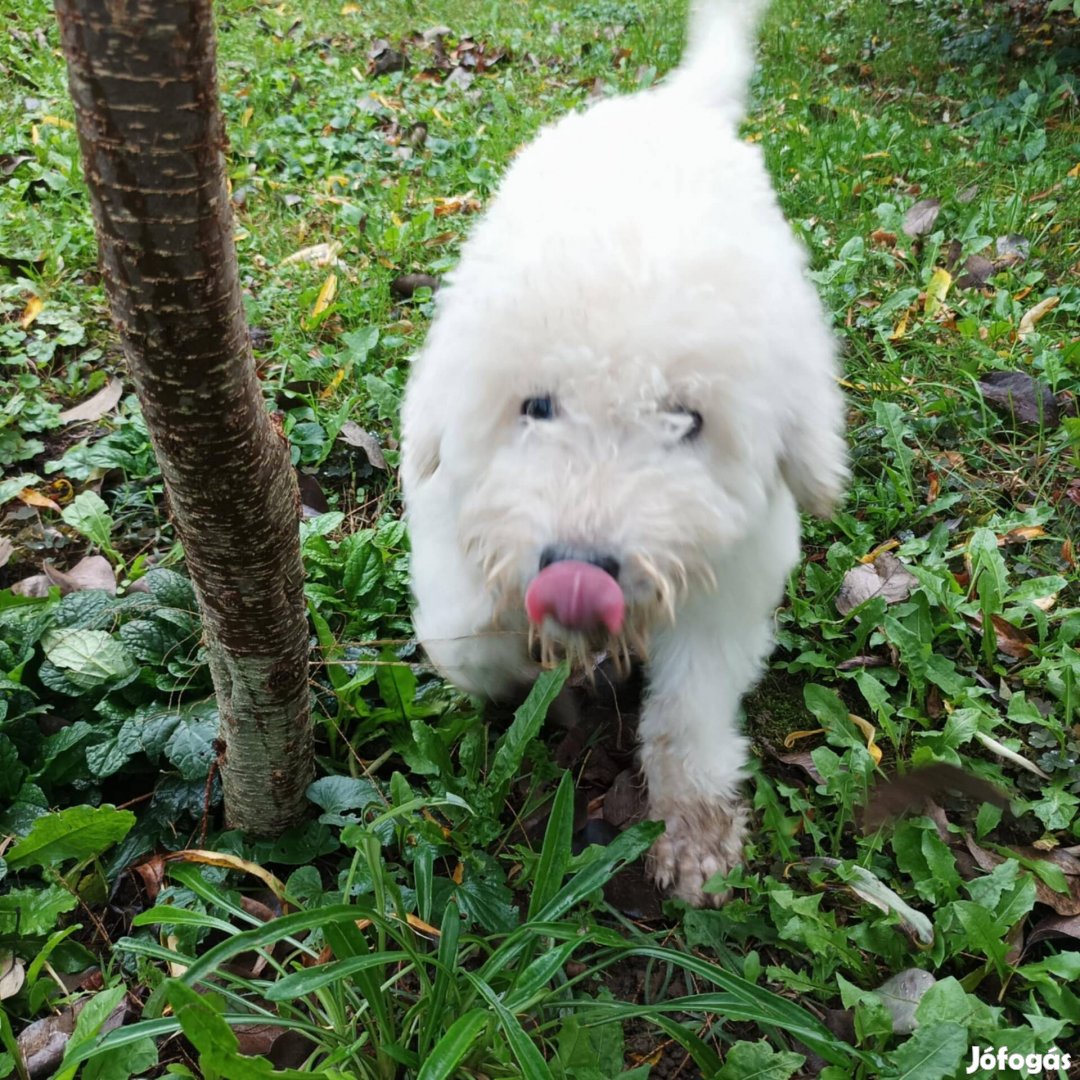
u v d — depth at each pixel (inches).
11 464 30.5
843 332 36.8
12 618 24.2
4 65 56.3
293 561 17.9
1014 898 20.4
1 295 36.2
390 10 76.9
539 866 18.4
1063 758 23.9
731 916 20.7
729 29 33.6
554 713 25.2
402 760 24.0
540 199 20.8
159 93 11.2
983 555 27.5
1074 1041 19.3
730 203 21.7
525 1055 14.8
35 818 20.8
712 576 19.0
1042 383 34.0
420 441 21.5
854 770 23.1
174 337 13.1
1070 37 64.6
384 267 40.9
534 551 17.2
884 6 76.6
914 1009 19.0
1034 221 43.6
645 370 17.3
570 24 77.6
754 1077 17.2
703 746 22.4
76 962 19.5
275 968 18.6
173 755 21.4
